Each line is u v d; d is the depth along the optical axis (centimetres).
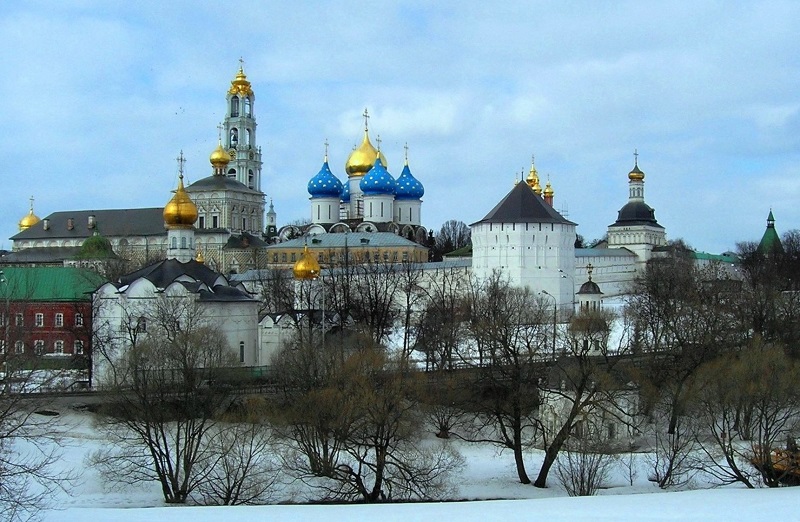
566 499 7806
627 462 10531
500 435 11600
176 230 16925
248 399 11125
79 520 7181
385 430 9806
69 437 11119
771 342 15000
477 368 11931
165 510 7600
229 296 15375
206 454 9938
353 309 17900
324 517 7069
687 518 6788
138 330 13888
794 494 7806
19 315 14812
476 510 7294
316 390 9781
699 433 10431
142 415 10269
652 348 15275
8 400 9956
